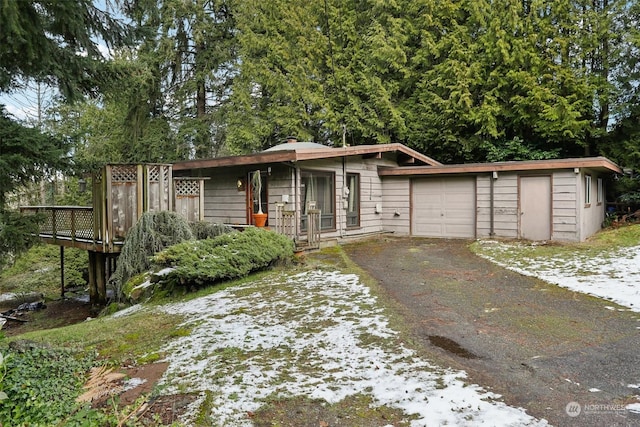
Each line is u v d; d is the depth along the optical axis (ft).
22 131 17.35
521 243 33.37
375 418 8.94
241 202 36.81
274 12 59.72
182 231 26.16
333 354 12.47
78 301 36.06
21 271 47.78
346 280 22.09
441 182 40.24
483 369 11.19
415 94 56.08
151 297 22.36
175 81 60.59
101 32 18.01
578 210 32.86
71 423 8.91
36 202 55.36
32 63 16.33
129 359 13.14
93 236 29.53
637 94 44.78
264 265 25.11
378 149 37.24
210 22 58.03
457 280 21.91
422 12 55.31
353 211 39.60
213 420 9.00
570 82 45.50
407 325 14.85
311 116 58.29
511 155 49.08
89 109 64.44
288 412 9.29
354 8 60.03
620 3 44.52
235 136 56.85
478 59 50.88
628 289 18.74
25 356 12.83
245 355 12.71
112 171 27.30
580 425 8.42
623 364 11.27
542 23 47.55
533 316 15.64
